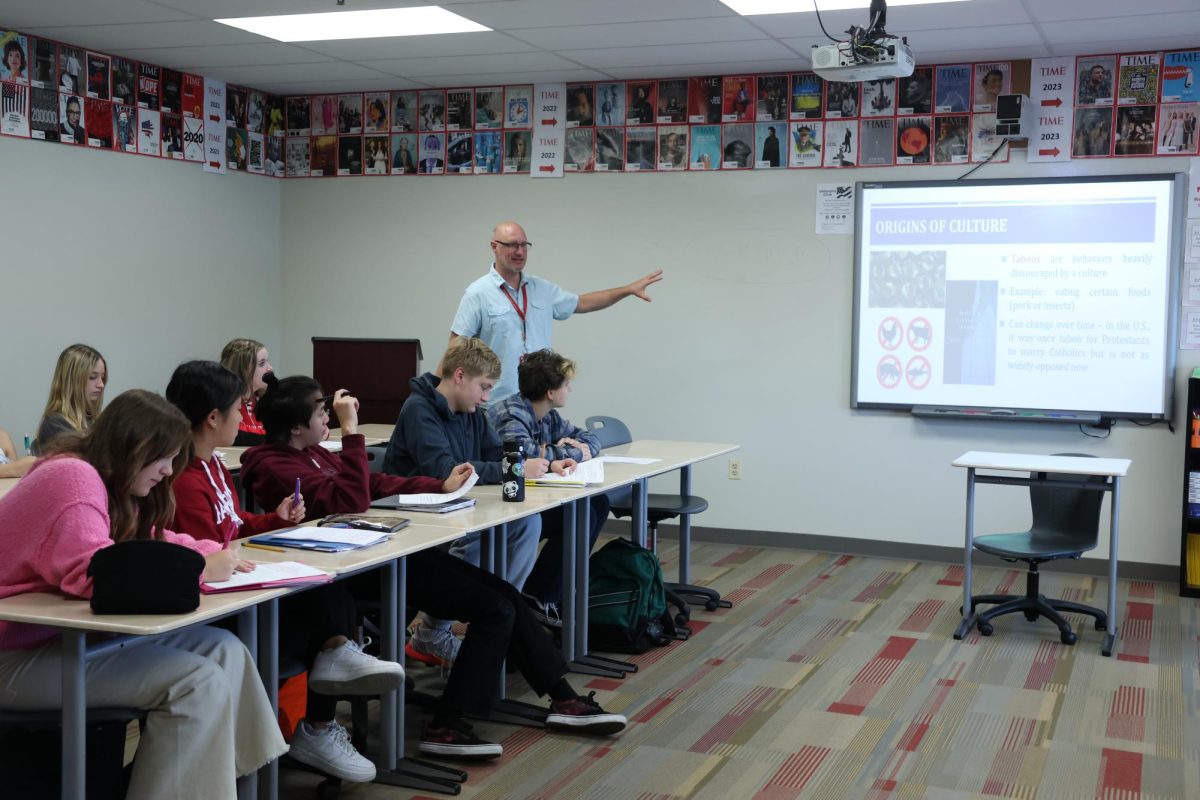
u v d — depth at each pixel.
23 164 5.70
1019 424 6.08
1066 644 4.67
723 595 5.50
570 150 6.84
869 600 5.40
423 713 3.75
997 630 4.89
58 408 4.61
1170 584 5.80
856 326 6.32
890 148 6.22
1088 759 3.42
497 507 3.60
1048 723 3.73
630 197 6.74
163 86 6.52
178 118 6.64
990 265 6.06
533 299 5.33
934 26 5.22
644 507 4.74
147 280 6.49
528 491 3.96
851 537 6.45
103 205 6.18
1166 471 5.81
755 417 6.61
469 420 4.13
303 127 7.44
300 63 6.35
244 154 7.18
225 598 2.37
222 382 2.93
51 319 5.90
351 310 7.43
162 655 2.41
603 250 6.82
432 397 3.95
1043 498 4.95
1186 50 5.64
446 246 7.17
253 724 2.53
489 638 3.37
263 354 5.32
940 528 6.26
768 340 6.54
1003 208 6.01
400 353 6.16
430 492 3.70
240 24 5.43
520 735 3.59
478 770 3.29
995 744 3.54
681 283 6.68
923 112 6.14
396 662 3.15
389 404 6.22
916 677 4.22
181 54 6.14
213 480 3.02
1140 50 5.70
